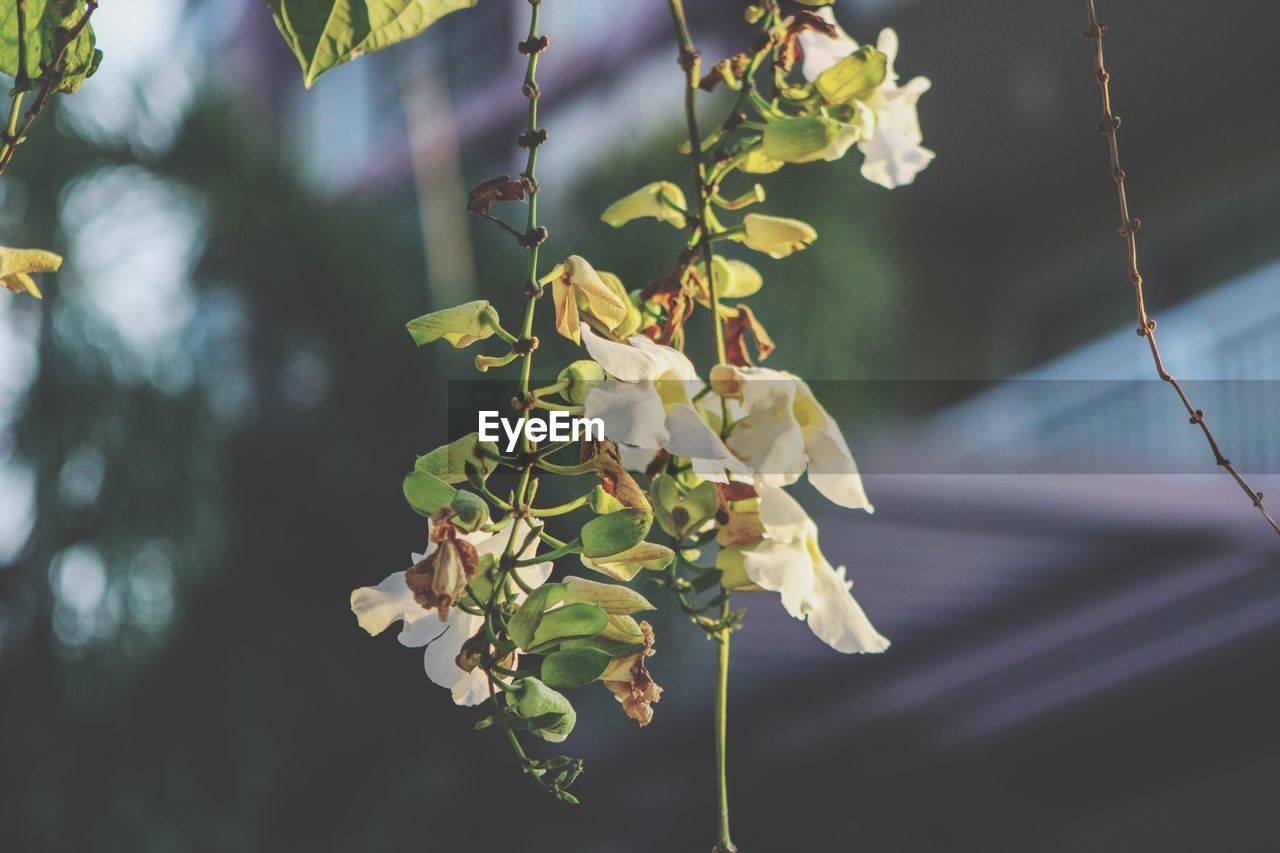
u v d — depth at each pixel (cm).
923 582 473
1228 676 461
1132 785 470
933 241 638
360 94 647
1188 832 454
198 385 374
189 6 741
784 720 462
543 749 409
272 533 395
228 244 380
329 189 430
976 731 472
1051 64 580
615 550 60
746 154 74
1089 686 474
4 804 355
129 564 361
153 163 362
